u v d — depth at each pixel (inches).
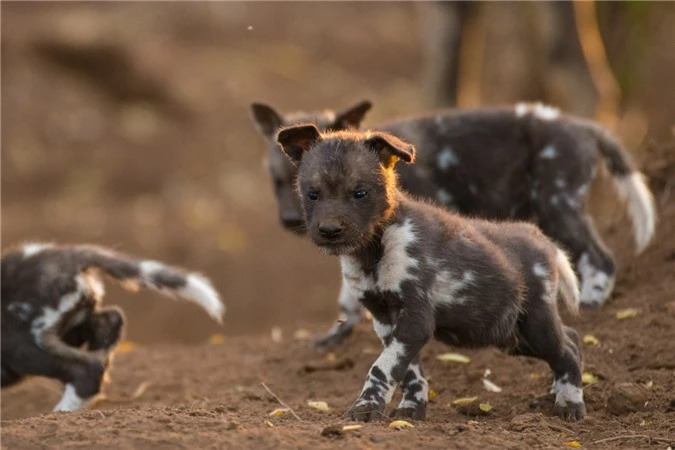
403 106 1240.2
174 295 495.8
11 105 1213.1
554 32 669.9
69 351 454.0
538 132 493.4
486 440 317.4
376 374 343.3
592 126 498.6
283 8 1523.1
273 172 549.6
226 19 1470.2
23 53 1278.3
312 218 355.9
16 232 984.9
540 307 365.7
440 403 400.2
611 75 843.4
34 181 1119.0
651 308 459.5
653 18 955.3
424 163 502.9
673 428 346.0
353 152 354.0
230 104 1253.1
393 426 327.6
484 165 499.8
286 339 548.4
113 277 470.3
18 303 456.1
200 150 1166.3
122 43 1288.1
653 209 508.4
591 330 451.2
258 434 311.9
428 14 746.8
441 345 457.7
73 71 1274.6
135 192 1109.7
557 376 370.3
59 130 1189.1
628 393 366.6
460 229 361.1
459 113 510.6
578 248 480.4
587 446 327.0
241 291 868.6
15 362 456.8
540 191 489.7
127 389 486.9
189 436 308.8
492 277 354.6
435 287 350.0
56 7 1445.6
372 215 349.7
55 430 314.8
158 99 1254.9
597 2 874.8
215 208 1035.9
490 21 917.2
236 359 517.0
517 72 834.8
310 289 858.8
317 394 434.0
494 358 439.5
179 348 556.7
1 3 1423.5
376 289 351.9
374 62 1391.5
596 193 530.9
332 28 1473.9
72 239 970.1
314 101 1262.3
